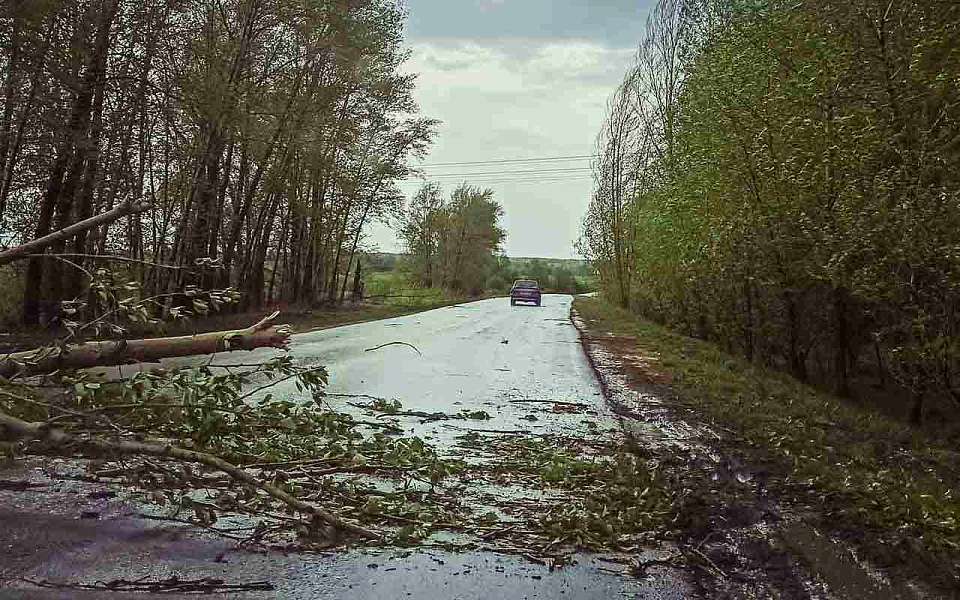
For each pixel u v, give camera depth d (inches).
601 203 1850.4
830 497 238.5
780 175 512.4
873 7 402.0
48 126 737.0
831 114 447.2
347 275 1798.7
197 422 219.5
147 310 230.7
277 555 176.2
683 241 734.5
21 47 701.3
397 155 1515.7
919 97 379.9
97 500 205.3
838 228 432.8
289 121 1107.9
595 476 263.0
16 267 791.1
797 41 493.7
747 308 725.3
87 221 246.1
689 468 279.0
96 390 218.7
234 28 983.6
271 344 238.1
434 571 172.4
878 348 622.8
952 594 165.9
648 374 579.5
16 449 207.2
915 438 371.2
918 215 365.1
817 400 482.9
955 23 377.4
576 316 1485.0
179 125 919.0
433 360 625.9
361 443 275.3
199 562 168.9
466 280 3152.1
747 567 182.9
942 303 399.5
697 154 670.5
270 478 219.3
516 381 516.4
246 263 1285.7
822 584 171.5
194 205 995.9
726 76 582.9
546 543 195.8
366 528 198.8
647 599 162.2
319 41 1087.0
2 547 168.1
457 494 236.5
